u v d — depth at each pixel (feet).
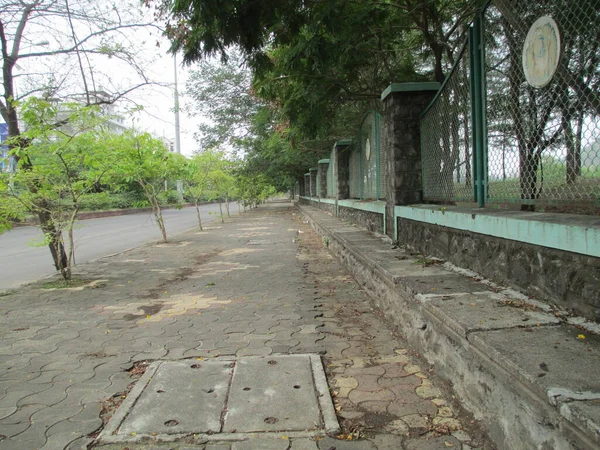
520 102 10.95
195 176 51.44
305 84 23.29
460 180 14.98
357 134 33.06
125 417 8.54
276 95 26.66
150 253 32.99
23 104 18.98
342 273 23.38
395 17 23.16
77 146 20.45
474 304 9.61
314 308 16.53
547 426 5.85
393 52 24.99
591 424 4.85
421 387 9.74
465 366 8.44
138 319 15.51
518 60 10.91
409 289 11.46
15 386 10.15
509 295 10.14
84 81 24.13
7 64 22.76
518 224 9.91
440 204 17.13
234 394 9.40
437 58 24.02
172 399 9.21
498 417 7.17
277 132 48.32
